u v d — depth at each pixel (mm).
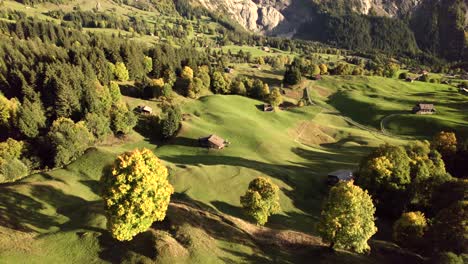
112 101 119375
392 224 62094
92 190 62438
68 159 85125
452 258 38281
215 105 132125
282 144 108438
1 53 132500
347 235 43156
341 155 106062
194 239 43219
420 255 48594
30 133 96062
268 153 100375
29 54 141125
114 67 141250
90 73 126938
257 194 53844
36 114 98500
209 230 47188
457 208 46188
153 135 110000
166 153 95812
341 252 46656
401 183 62844
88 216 46156
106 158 72562
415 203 63344
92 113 100875
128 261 38938
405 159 65938
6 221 43125
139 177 38844
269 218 61562
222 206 63344
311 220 63969
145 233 42500
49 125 104000
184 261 40031
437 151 82188
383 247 50156
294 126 131500
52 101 108688
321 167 93562
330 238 44281
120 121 103500
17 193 50812
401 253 48812
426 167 66625
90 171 68312
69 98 107000
